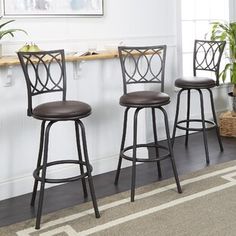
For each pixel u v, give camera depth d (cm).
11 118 282
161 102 271
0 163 283
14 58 286
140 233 229
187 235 225
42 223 246
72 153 313
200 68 398
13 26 324
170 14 413
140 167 343
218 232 227
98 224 242
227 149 386
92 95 317
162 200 272
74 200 280
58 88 284
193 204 264
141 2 392
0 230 239
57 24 346
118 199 277
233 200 267
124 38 386
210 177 310
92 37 367
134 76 335
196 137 433
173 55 422
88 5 359
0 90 274
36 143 296
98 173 330
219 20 458
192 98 447
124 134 303
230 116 428
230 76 448
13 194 291
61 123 304
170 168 337
